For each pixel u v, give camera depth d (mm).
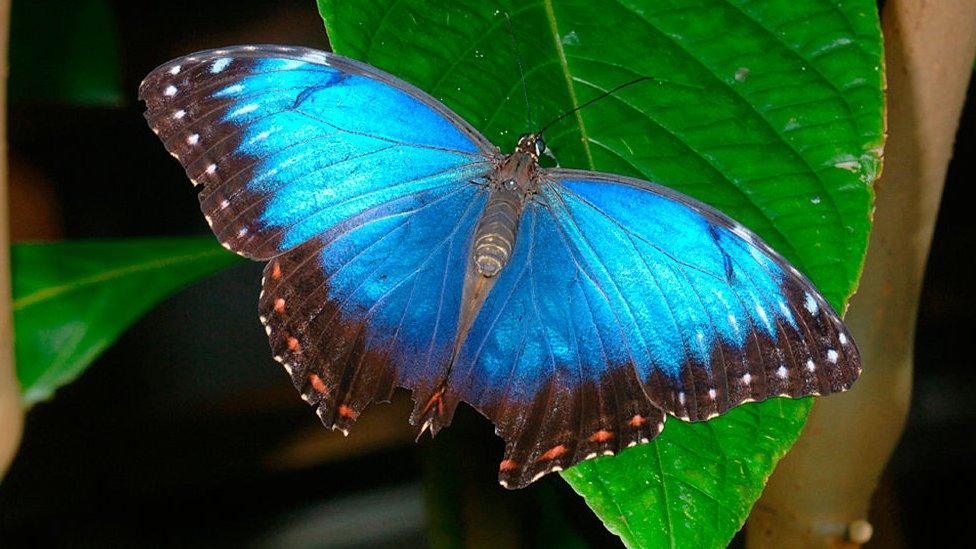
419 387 591
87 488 740
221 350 743
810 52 578
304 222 592
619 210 585
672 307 577
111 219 743
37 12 667
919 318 753
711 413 570
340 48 573
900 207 590
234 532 755
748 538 619
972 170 740
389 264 596
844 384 562
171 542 751
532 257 594
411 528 759
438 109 579
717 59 583
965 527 739
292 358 590
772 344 567
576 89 586
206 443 741
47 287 625
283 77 582
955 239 747
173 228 749
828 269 572
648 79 584
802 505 607
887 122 588
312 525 756
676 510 565
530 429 585
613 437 571
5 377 557
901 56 584
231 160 583
